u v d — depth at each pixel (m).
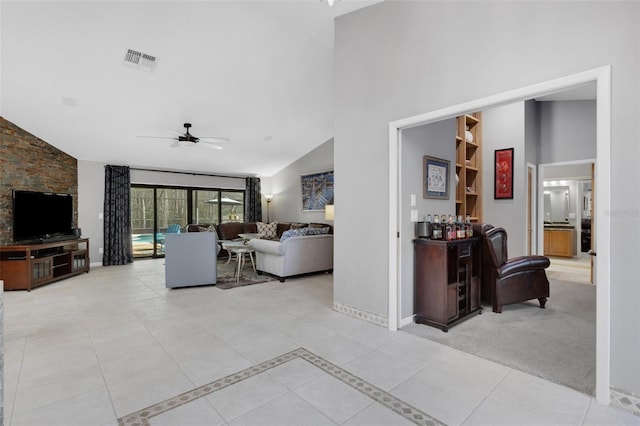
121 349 2.49
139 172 7.05
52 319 3.21
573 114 5.33
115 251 6.55
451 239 2.96
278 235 7.84
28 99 4.32
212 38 3.63
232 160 7.55
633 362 1.70
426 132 3.20
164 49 3.71
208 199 8.25
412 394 1.87
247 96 4.93
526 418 1.66
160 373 2.12
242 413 1.70
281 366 2.21
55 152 5.72
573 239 7.48
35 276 4.62
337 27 3.33
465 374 2.10
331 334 2.78
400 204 2.89
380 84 2.94
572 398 1.83
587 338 2.69
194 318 3.22
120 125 5.22
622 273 1.72
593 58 1.81
